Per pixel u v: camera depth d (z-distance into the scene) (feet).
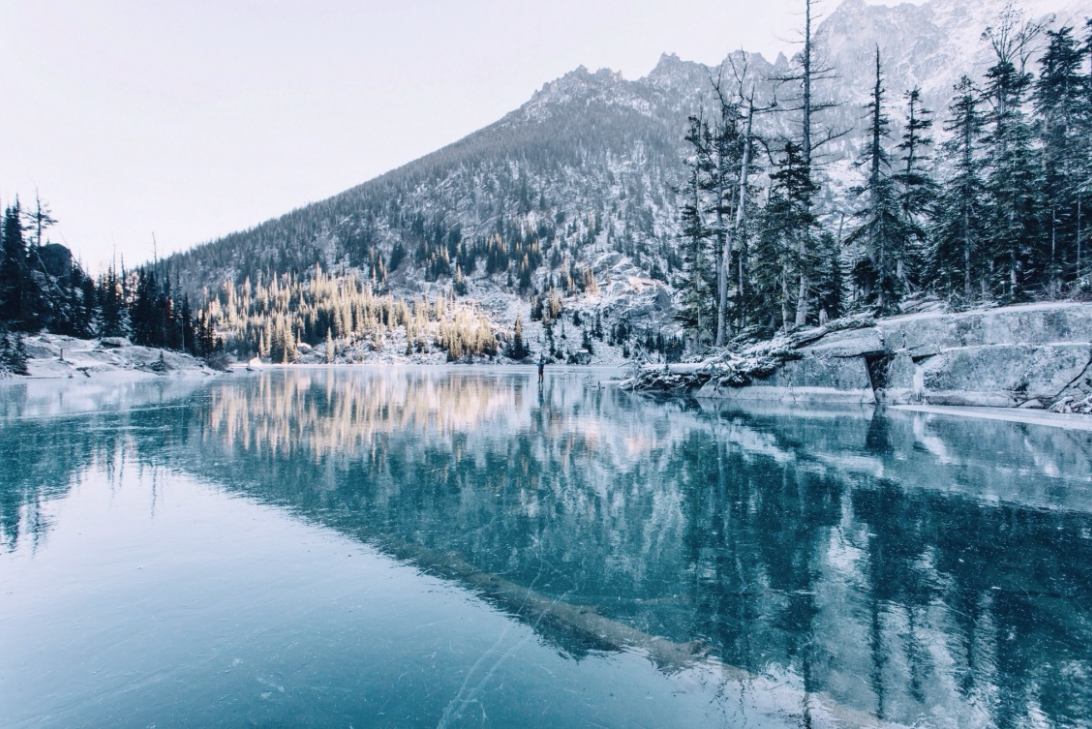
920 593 13.38
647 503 21.38
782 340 67.41
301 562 15.44
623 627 11.86
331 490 23.52
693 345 104.83
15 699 9.11
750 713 8.89
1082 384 47.47
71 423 46.52
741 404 60.64
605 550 16.47
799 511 20.20
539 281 508.53
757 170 83.56
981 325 53.62
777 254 74.23
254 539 17.35
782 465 28.07
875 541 17.02
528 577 14.51
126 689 9.44
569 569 15.05
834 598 13.15
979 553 15.92
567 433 39.83
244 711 8.84
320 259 616.80
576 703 9.14
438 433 40.22
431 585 13.98
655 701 9.23
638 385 84.07
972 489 23.03
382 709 8.93
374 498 22.25
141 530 18.11
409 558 15.83
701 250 97.91
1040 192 77.41
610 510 20.49
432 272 557.74
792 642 11.19
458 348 363.76
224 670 10.10
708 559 15.70
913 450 31.81
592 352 369.09
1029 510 19.99
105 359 155.12
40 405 63.00
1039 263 77.97
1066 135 90.07
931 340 56.29
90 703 9.04
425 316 441.27
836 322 64.03
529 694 9.39
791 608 12.67
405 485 24.38
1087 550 16.08
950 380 54.03
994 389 51.62
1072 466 27.25
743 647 11.03
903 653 10.70
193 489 23.66
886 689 9.50
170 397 76.89
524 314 466.29
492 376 166.20
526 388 98.94
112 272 199.82
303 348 387.34
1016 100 88.79
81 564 15.11
